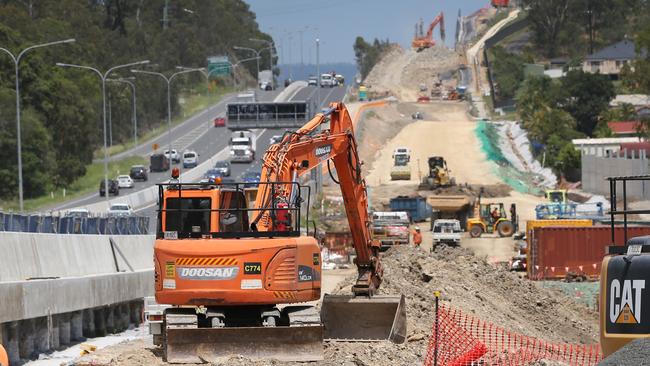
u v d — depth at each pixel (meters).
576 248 140.00
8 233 75.44
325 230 179.12
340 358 56.78
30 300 67.56
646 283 34.19
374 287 68.00
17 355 65.62
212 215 56.72
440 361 57.62
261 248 55.81
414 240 172.25
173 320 56.44
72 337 77.44
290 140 61.59
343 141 64.19
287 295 55.94
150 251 112.06
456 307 82.06
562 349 74.81
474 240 190.38
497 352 63.28
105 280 82.50
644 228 130.25
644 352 30.27
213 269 55.59
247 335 55.38
